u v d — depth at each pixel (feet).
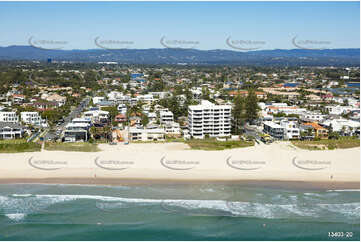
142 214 196.44
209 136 415.44
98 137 391.65
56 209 201.36
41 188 231.71
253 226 183.93
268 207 206.08
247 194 224.94
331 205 209.36
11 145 323.57
